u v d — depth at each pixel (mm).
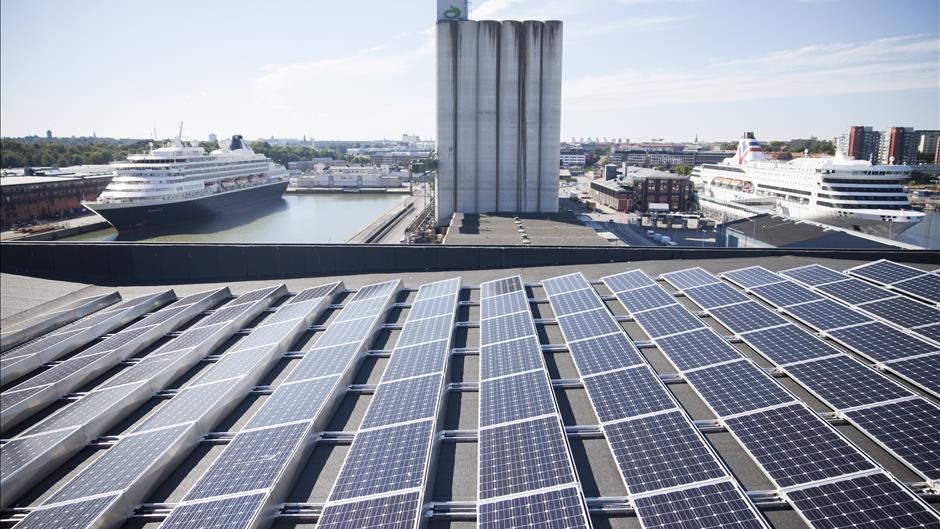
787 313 25344
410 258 39750
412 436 16656
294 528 14297
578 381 20625
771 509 13453
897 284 27734
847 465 13945
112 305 36000
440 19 105062
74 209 173750
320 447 17688
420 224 124562
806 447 14906
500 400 18828
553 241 76000
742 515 12539
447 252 39469
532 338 23234
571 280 32375
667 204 153500
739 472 14844
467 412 19375
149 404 21500
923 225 133750
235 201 180000
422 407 18188
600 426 17047
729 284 30047
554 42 101375
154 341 27953
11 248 42750
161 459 16422
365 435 17266
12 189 148500
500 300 29422
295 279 39656
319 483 15961
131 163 152750
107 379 24250
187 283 40531
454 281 33250
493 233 82875
